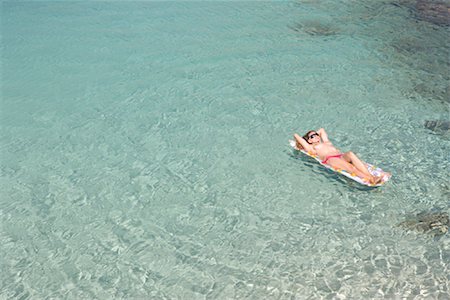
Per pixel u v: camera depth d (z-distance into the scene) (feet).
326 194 27.94
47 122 36.06
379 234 25.13
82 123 35.76
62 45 47.75
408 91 38.11
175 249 24.88
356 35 47.65
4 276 23.63
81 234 26.02
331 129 33.60
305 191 28.25
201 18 53.01
